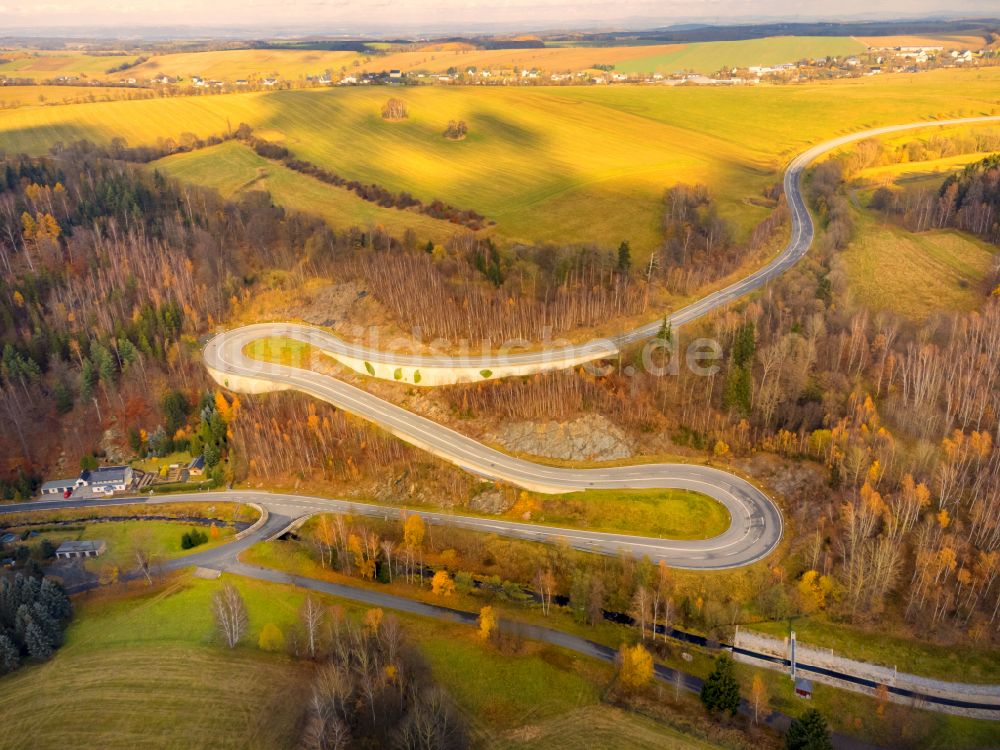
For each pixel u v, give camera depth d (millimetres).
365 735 103188
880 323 171000
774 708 111875
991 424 145375
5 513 164750
